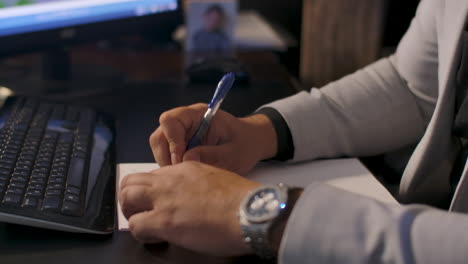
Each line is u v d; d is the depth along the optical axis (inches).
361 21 62.4
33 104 34.7
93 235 23.8
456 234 17.9
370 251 18.1
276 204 20.4
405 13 80.8
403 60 36.6
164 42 61.7
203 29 57.6
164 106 41.3
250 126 30.9
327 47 64.6
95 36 48.5
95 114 36.3
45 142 29.9
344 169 30.8
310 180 29.2
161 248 23.0
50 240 23.2
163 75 49.9
